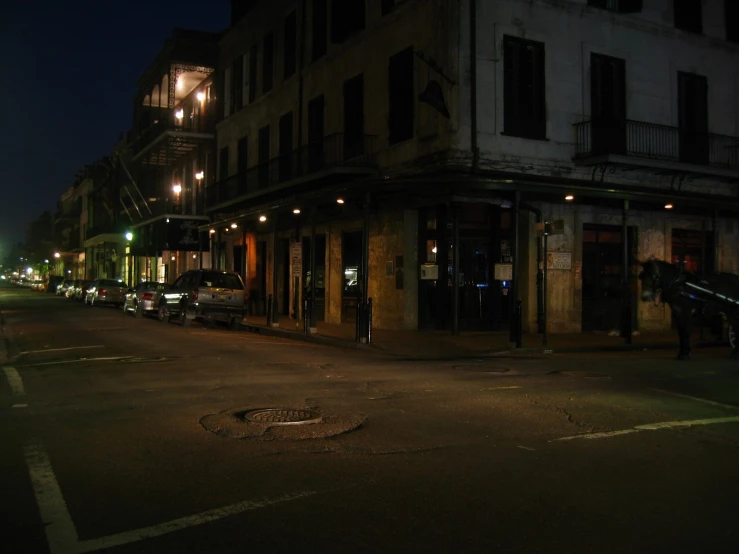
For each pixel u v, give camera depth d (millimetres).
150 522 4691
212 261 34375
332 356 14586
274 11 28594
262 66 29672
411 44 19672
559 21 19547
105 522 4699
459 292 19844
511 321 16234
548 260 19125
